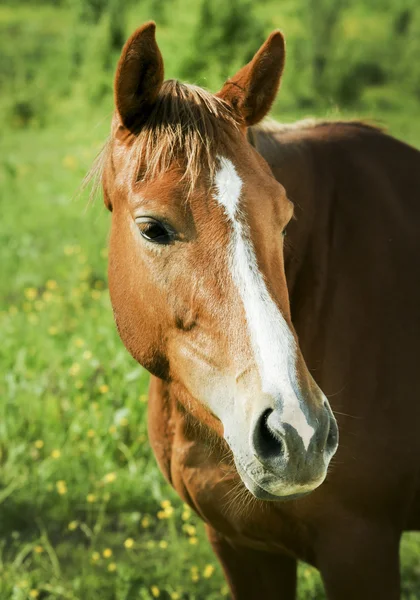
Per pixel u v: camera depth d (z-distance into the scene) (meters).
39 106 26.80
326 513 2.60
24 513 4.50
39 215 10.15
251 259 2.09
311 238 2.70
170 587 3.89
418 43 36.78
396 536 2.71
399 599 2.72
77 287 7.29
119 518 4.51
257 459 1.95
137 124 2.36
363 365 2.62
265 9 37.16
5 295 7.40
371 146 2.89
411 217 2.81
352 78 30.47
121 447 4.80
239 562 3.01
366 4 49.53
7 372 5.50
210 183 2.15
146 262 2.22
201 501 2.77
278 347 1.99
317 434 1.92
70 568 4.10
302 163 2.75
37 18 54.16
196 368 2.17
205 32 12.90
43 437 4.99
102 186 2.59
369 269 2.68
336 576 2.66
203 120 2.23
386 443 2.61
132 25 18.20
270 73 2.46
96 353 5.63
